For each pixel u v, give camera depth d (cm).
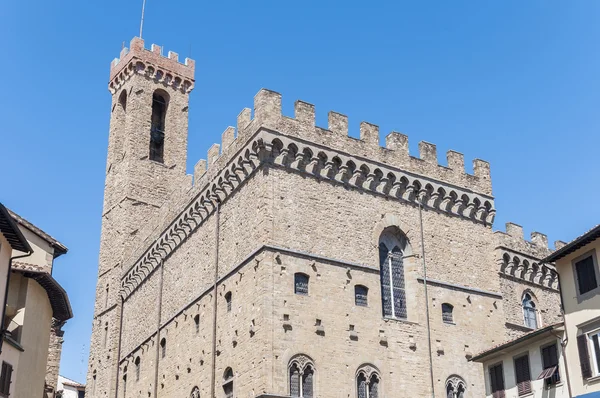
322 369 4816
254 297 4916
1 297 3950
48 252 4831
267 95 5281
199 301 5719
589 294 4269
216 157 5853
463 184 6012
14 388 4144
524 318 6109
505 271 6100
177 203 6425
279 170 5191
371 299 5197
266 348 4672
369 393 4938
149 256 6862
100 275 8100
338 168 5422
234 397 4903
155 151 8556
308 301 4941
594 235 4212
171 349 6084
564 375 4350
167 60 8844
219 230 5634
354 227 5341
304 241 5091
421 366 5203
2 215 3734
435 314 5444
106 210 8356
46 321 4691
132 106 8400
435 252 5659
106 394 7188
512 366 4809
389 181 5609
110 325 7538
